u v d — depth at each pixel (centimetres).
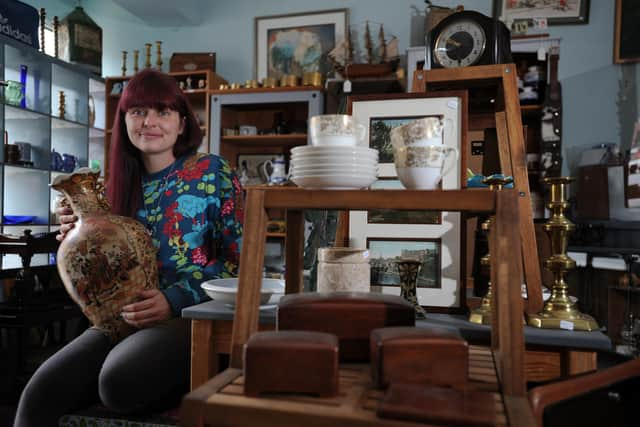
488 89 139
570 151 361
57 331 362
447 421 52
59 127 435
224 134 402
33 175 395
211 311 106
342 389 64
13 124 397
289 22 434
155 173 169
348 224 123
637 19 346
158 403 125
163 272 156
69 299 300
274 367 61
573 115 361
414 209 72
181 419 60
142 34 472
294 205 76
